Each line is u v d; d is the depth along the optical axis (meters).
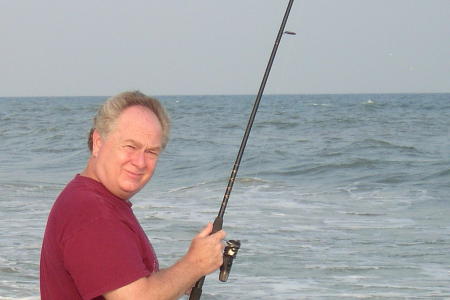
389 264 7.90
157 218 10.58
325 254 8.36
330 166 17.70
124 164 2.34
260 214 11.06
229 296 6.70
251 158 19.92
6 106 84.25
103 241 2.20
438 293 6.77
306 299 6.61
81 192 2.31
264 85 3.01
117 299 2.18
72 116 49.25
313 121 38.25
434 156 20.53
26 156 22.59
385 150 22.11
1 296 6.45
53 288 2.30
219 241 2.38
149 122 2.37
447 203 12.12
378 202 12.41
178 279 2.27
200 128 34.75
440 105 67.25
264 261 8.01
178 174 17.09
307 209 11.62
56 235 2.27
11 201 12.38
